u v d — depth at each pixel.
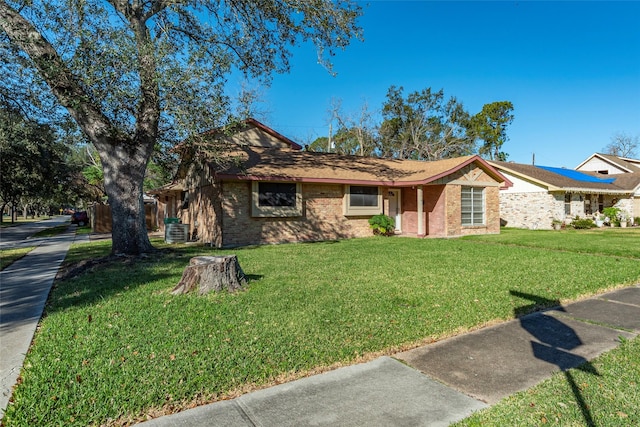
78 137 12.29
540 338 4.24
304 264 9.02
